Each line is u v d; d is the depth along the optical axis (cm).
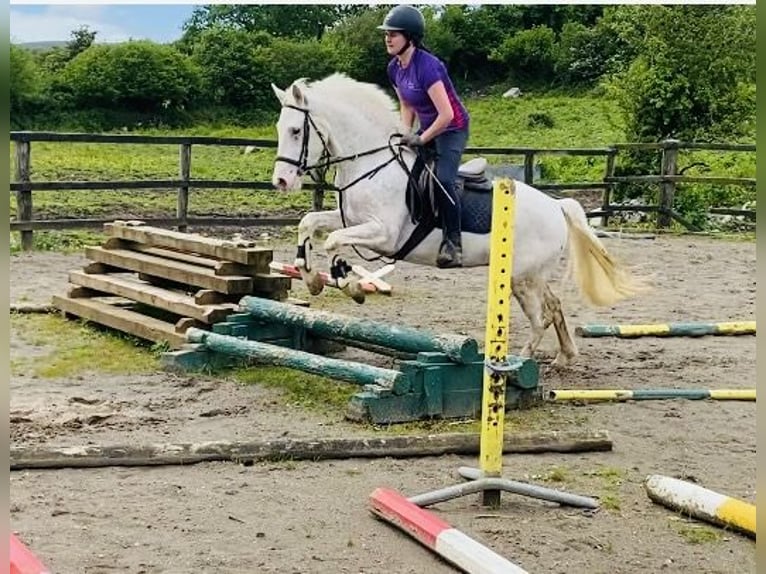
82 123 3238
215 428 553
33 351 748
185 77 3450
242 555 379
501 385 438
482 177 680
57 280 1056
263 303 698
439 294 1070
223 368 693
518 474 489
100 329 834
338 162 656
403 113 662
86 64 3331
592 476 491
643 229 1658
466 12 4116
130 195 1836
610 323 922
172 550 381
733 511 412
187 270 751
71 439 523
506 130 3034
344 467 494
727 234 1628
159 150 2661
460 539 369
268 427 557
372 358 748
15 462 470
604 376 706
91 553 375
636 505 452
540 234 664
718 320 945
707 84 1886
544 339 841
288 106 650
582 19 4128
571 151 1612
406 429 559
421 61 638
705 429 581
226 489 455
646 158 1789
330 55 3684
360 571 367
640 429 577
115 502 433
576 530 417
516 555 387
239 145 1358
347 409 572
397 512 407
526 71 3897
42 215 1517
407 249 664
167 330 738
